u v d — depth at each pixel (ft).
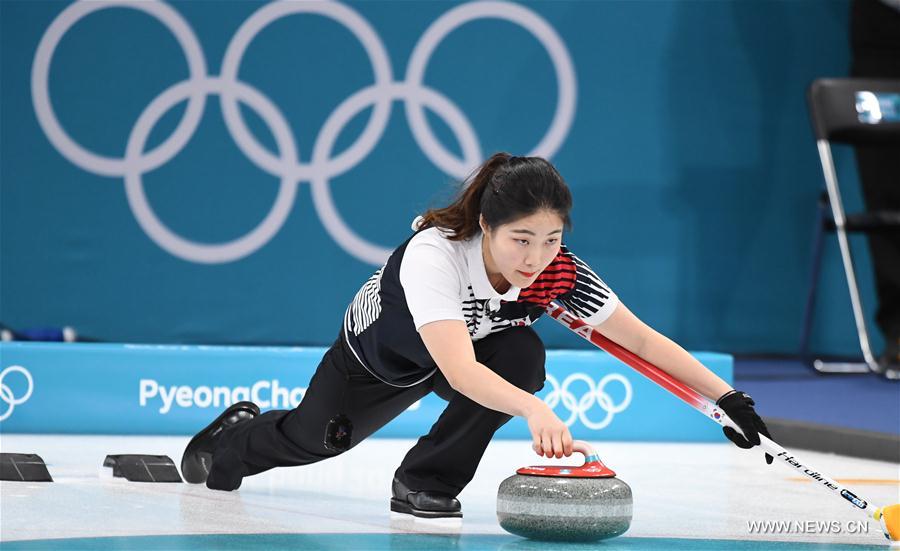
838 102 82.84
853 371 87.92
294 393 61.93
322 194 89.25
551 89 91.76
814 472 34.78
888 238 89.76
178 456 52.80
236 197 88.17
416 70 89.76
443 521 37.24
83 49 85.51
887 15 89.45
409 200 90.22
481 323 35.27
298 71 88.33
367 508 39.91
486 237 33.42
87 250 86.48
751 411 34.96
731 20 94.58
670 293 94.73
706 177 94.99
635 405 63.36
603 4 92.22
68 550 31.12
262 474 48.03
